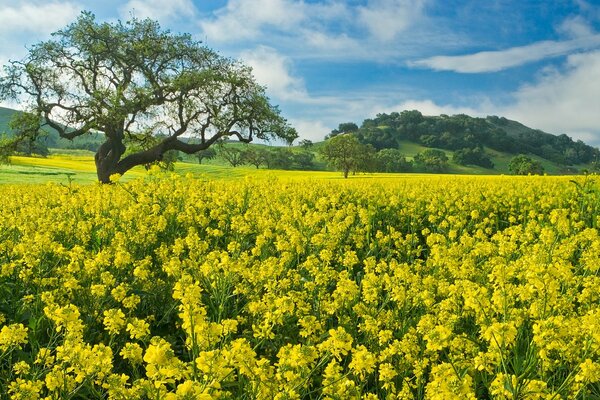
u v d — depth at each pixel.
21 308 5.52
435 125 192.38
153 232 8.52
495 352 3.96
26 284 6.33
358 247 9.13
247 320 5.45
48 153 101.56
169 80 41.41
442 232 11.50
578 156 188.62
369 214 11.69
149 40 42.03
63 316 4.11
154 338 3.25
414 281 5.68
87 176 48.75
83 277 6.23
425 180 29.25
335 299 5.52
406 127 193.62
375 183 23.58
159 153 41.75
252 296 5.67
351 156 93.00
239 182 17.00
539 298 4.82
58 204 13.92
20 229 8.67
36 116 38.91
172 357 3.09
